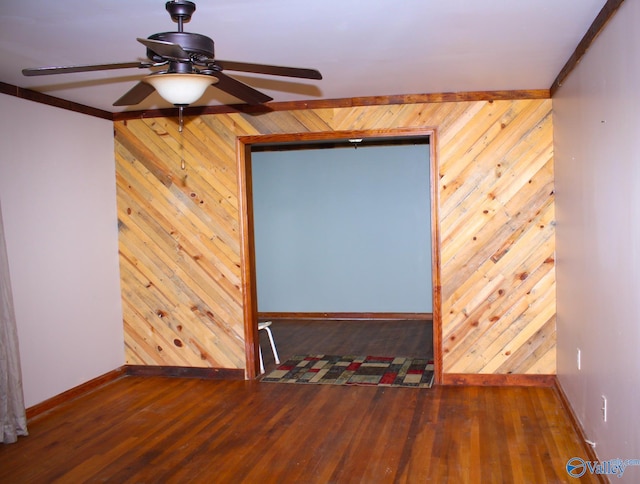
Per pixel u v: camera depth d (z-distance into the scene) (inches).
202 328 188.2
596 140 108.5
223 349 187.2
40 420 152.7
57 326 164.2
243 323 185.0
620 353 93.8
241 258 183.9
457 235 170.7
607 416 103.6
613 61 94.3
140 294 192.2
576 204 130.1
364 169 278.4
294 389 173.8
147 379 188.9
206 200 185.5
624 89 87.7
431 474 116.0
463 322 171.5
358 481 114.4
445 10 97.9
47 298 160.6
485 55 127.6
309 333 252.5
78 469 124.1
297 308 289.4
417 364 196.1
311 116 177.3
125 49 117.6
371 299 280.8
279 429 142.6
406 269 276.4
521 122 165.2
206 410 158.1
